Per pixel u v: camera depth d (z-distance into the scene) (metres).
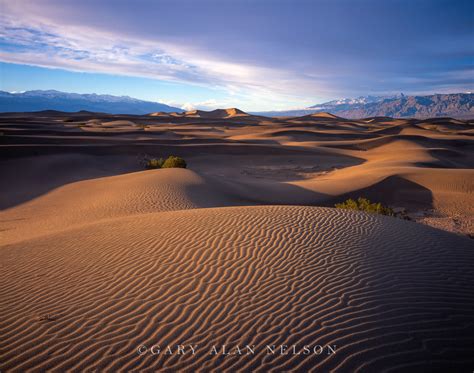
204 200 17.92
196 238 7.99
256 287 5.74
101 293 5.75
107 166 37.72
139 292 5.70
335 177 33.34
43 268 7.07
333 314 4.93
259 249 7.27
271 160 48.12
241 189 24.06
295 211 10.52
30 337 4.57
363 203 18.47
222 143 59.56
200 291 5.65
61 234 9.61
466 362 4.09
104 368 3.94
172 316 4.97
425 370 3.92
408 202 24.38
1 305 5.56
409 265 6.77
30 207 19.12
